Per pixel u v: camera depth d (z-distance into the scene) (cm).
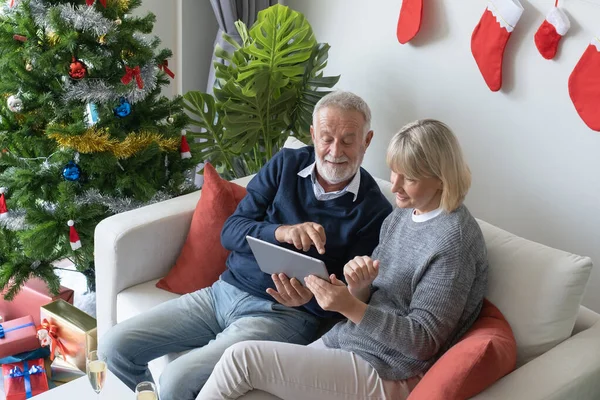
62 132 241
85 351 239
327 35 328
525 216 269
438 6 274
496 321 171
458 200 171
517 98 258
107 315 232
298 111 308
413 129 172
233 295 213
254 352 174
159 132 274
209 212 227
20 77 247
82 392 175
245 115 295
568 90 238
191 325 211
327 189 213
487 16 253
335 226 210
